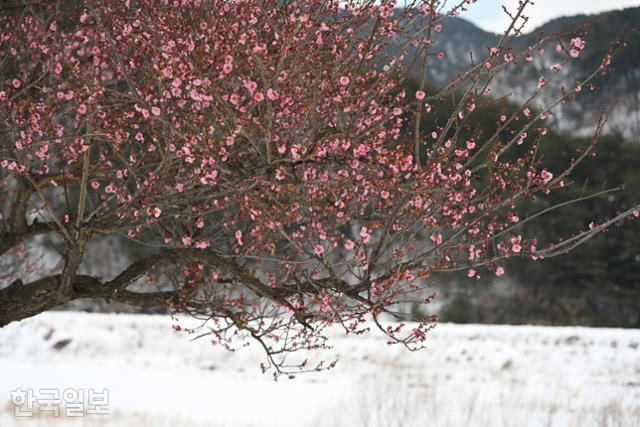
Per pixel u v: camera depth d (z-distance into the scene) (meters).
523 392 15.94
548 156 36.56
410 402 13.63
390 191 5.64
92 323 21.47
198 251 6.22
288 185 5.34
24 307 6.72
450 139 5.39
